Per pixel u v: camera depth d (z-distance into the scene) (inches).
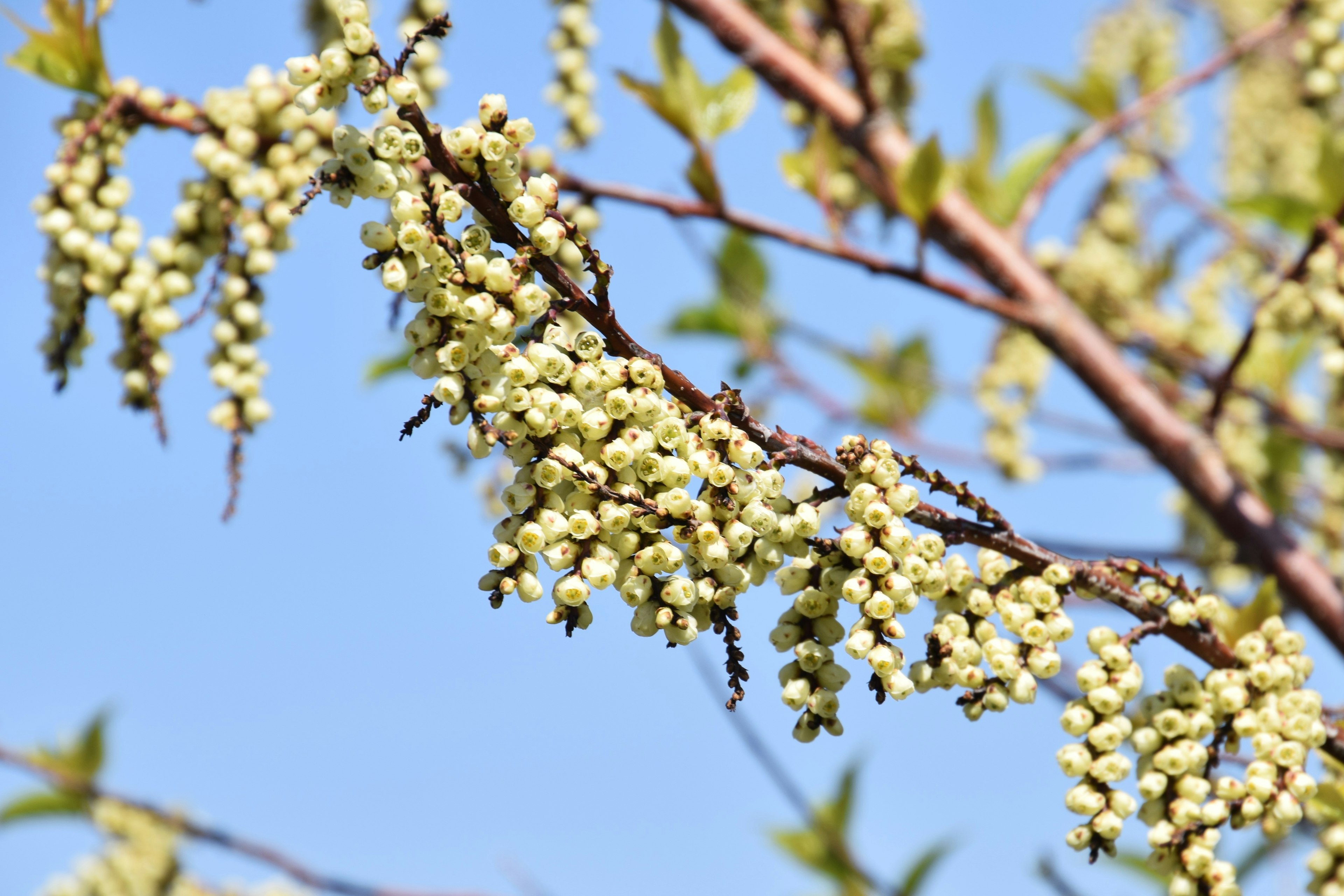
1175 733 90.7
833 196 184.7
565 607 79.2
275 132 127.9
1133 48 233.3
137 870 211.3
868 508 82.4
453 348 77.8
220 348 122.9
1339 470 205.0
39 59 126.0
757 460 78.9
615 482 80.0
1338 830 101.3
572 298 80.2
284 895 206.8
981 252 182.9
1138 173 225.1
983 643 89.4
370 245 78.4
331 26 168.9
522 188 80.4
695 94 158.2
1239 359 161.2
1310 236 185.3
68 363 121.3
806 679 84.7
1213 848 89.4
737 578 80.7
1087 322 179.8
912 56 203.9
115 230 121.6
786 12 201.8
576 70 170.4
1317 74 176.9
